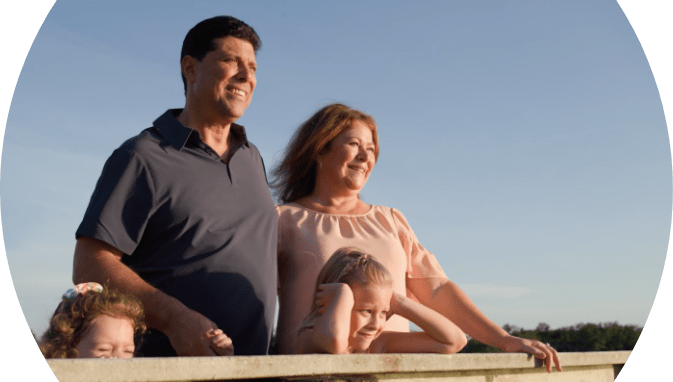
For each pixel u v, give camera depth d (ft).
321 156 11.53
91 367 4.99
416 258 11.72
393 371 6.95
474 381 8.20
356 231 11.12
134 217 8.60
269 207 10.05
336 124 11.25
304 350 9.14
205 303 8.73
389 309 9.64
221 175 9.44
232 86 9.52
